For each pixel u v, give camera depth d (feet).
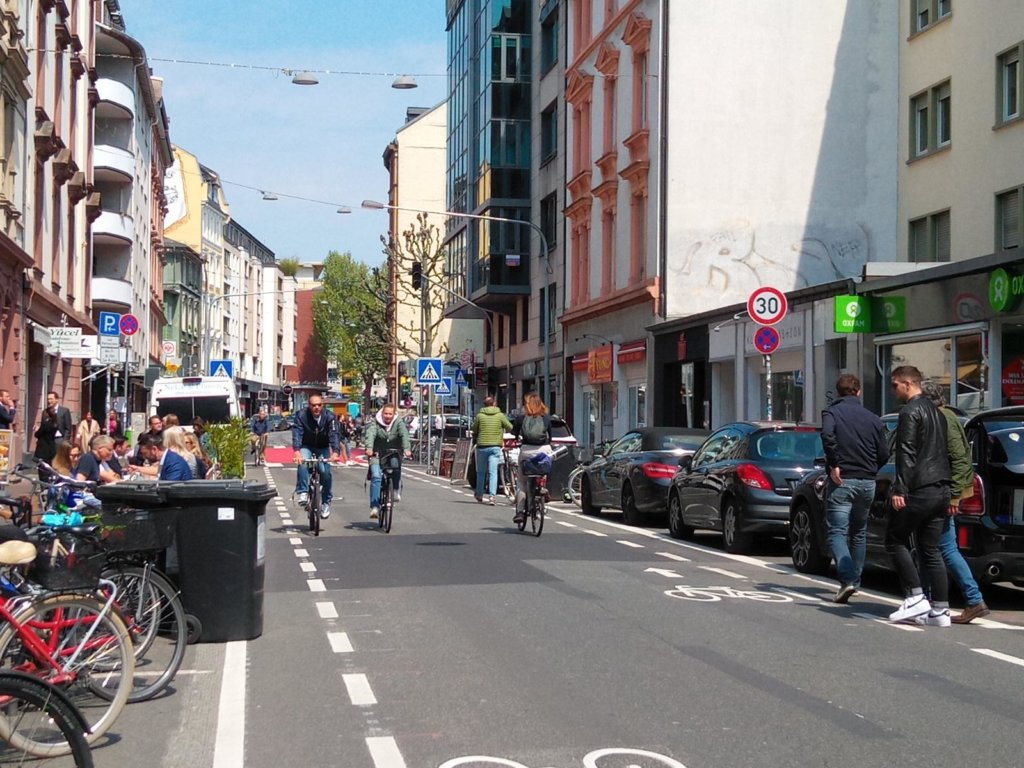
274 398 437.58
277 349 451.53
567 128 148.87
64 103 116.88
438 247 200.44
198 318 287.07
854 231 111.24
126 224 160.56
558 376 154.61
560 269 152.87
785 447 50.70
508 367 181.68
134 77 164.45
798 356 90.84
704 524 54.39
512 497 81.20
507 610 35.24
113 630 21.30
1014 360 66.74
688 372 109.50
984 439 35.73
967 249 93.09
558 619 33.71
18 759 16.88
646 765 19.57
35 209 103.60
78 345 88.63
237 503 30.68
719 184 111.96
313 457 58.70
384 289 241.96
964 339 69.97
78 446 56.80
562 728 21.97
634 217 121.39
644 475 63.98
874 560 39.88
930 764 19.70
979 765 19.67
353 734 21.63
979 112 91.40
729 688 25.25
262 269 419.13
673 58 112.06
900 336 75.87
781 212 111.86
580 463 87.45
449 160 200.75
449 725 22.21
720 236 111.96
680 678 26.20
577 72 140.56
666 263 112.37
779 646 30.04
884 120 110.93
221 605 30.45
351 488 99.81
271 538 56.85
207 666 27.58
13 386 93.86
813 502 43.55
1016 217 86.74
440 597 37.81
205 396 112.37
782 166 111.96
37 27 101.45
